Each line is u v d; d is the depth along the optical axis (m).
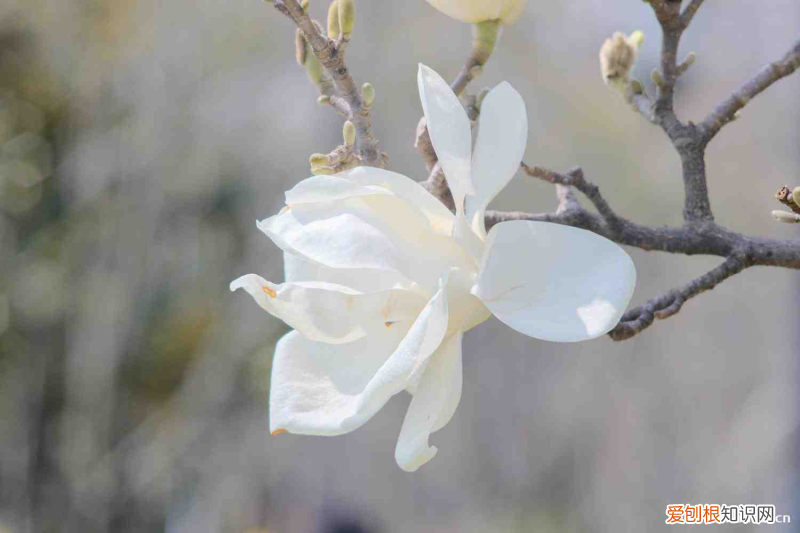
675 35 1.41
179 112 6.57
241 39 6.45
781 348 4.94
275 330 6.35
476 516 5.91
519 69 5.91
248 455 6.16
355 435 6.00
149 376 6.43
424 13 5.75
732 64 5.64
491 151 1.08
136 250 6.45
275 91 6.50
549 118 5.91
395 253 1.02
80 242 6.41
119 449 6.14
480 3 1.24
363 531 5.92
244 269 6.60
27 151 6.46
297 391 1.04
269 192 6.57
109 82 6.60
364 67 5.86
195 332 6.48
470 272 1.03
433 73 1.05
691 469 5.45
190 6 6.42
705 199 1.34
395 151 5.77
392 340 1.05
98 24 6.42
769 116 5.31
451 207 1.22
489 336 6.12
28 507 5.97
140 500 6.15
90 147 6.52
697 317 5.66
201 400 6.23
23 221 6.41
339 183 1.01
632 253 5.83
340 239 1.00
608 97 5.97
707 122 1.38
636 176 5.82
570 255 0.99
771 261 1.25
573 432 5.93
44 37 6.42
